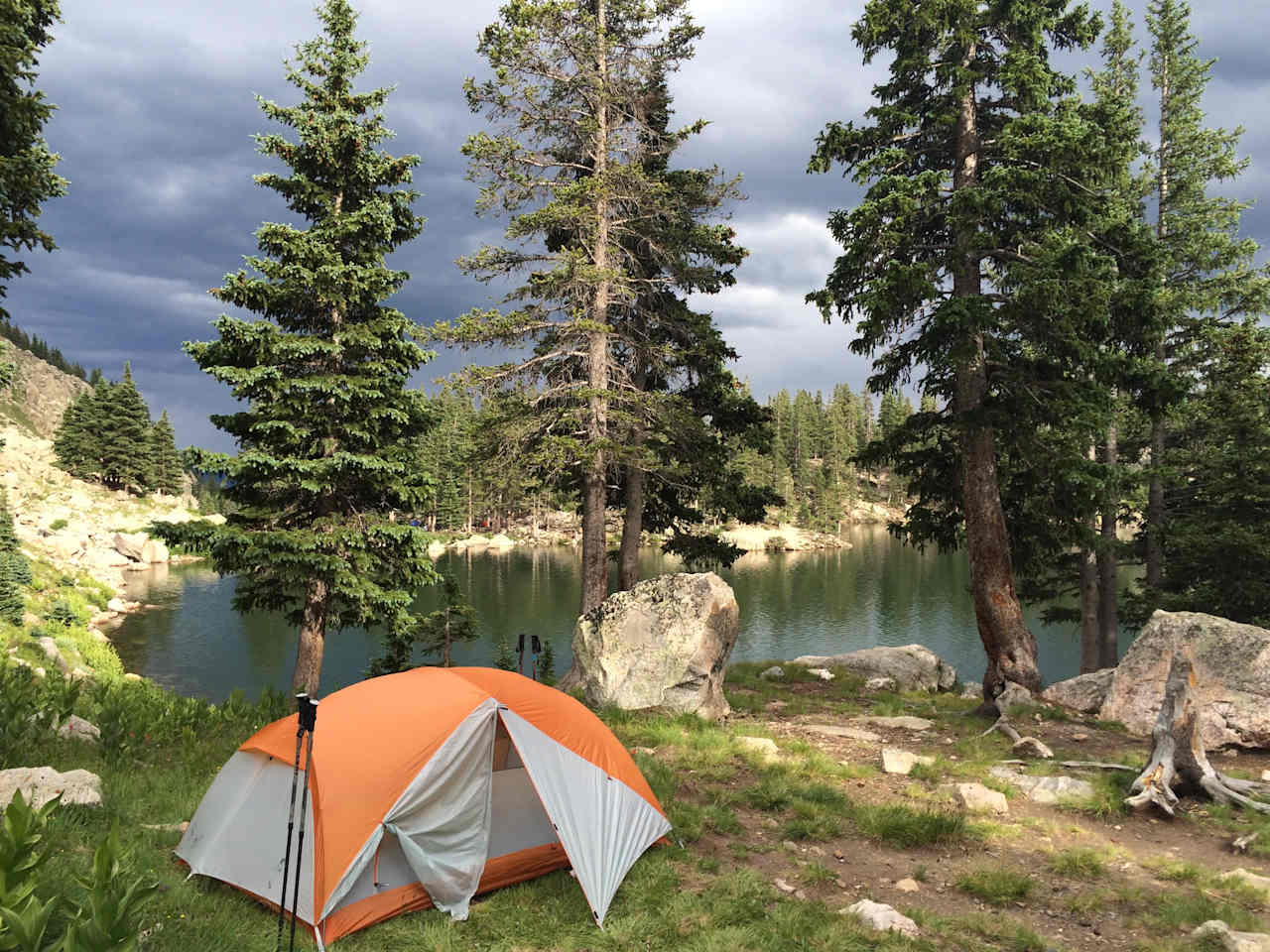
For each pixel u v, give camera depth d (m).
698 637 14.84
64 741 10.31
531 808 7.79
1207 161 23.78
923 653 21.88
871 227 15.52
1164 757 10.27
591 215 18.34
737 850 8.34
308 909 6.13
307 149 16.72
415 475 17.17
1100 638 22.88
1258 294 22.78
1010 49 16.34
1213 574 21.78
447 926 6.41
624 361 21.48
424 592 60.06
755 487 22.27
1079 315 14.32
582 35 19.36
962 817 9.27
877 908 6.77
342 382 16.05
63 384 154.75
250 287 15.65
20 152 12.75
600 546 19.02
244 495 16.59
